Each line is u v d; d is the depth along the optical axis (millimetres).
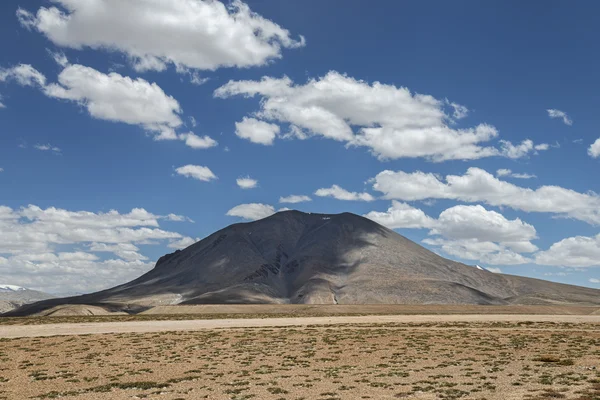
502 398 40562
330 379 50750
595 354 64812
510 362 59375
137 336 87375
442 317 133625
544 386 44812
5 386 50375
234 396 43812
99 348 74812
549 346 73125
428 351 69500
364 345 75750
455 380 49062
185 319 126500
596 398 38969
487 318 130250
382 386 46781
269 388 46594
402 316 138375
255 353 69312
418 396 42406
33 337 87438
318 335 88125
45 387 49625
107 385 49844
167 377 53531
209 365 60375
